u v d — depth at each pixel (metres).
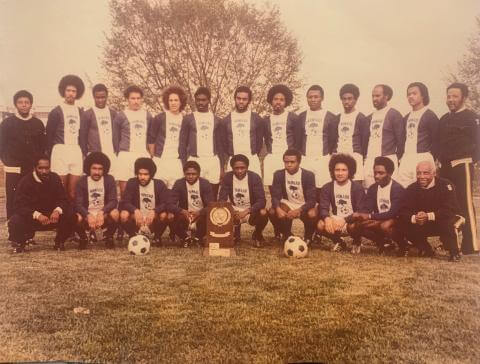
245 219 5.19
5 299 3.27
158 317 2.98
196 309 3.11
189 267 4.11
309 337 2.71
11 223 4.61
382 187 4.69
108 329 2.79
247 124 5.26
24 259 4.37
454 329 2.80
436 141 4.79
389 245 4.83
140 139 5.35
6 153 5.21
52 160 5.27
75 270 3.99
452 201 4.39
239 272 3.96
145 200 5.04
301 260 4.38
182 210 4.98
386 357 2.47
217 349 2.56
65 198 4.79
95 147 5.35
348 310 3.10
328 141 5.20
